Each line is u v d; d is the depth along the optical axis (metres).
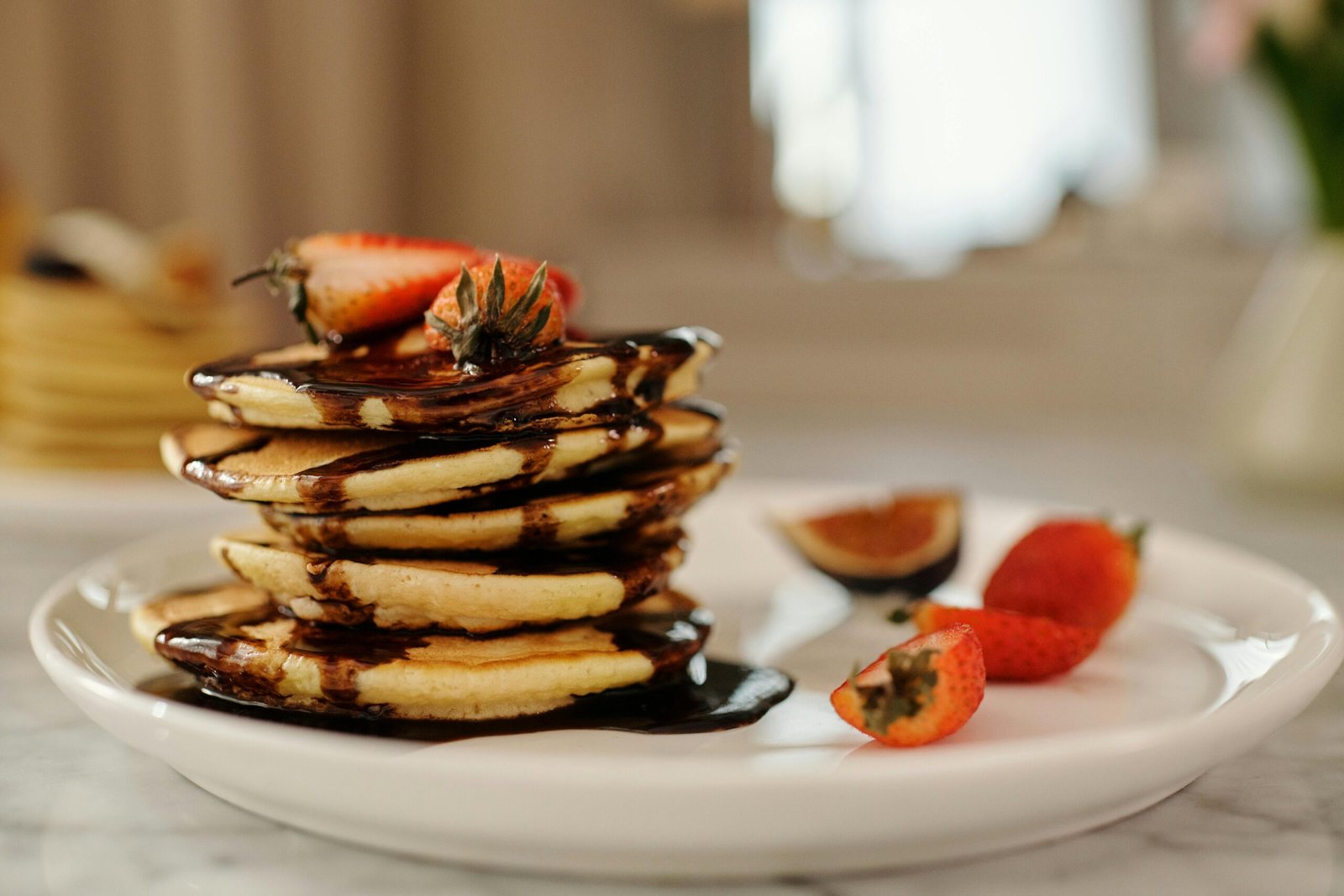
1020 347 1.35
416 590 0.38
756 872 0.32
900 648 0.37
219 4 1.14
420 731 0.37
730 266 1.46
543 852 0.32
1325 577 0.52
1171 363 1.30
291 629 0.39
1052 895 0.32
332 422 0.37
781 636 0.45
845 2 1.65
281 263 0.41
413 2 1.38
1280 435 0.64
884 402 1.40
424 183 1.42
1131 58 1.59
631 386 0.39
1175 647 0.44
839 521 0.51
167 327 0.67
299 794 0.32
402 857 0.33
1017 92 1.64
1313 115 0.63
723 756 0.36
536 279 0.38
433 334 0.39
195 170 1.14
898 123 1.67
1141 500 0.67
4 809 0.35
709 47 1.70
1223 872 0.33
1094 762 0.32
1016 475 0.76
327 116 1.22
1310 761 0.37
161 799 0.36
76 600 0.42
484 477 0.37
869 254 1.68
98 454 0.65
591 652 0.39
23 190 1.11
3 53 1.11
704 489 0.41
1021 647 0.41
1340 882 0.32
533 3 1.39
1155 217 1.36
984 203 1.67
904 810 0.31
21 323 0.65
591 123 1.54
